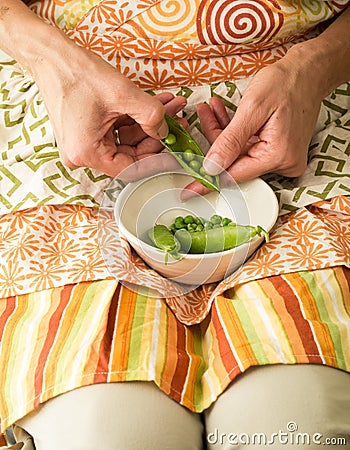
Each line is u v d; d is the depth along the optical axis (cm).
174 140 92
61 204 94
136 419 79
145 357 82
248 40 96
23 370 84
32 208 94
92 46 97
